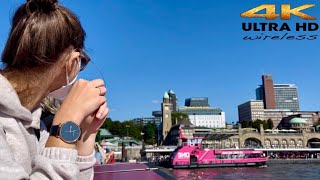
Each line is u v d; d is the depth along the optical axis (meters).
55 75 1.24
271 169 75.25
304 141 135.62
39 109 1.29
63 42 1.22
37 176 1.09
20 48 1.16
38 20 1.18
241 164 77.31
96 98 1.27
